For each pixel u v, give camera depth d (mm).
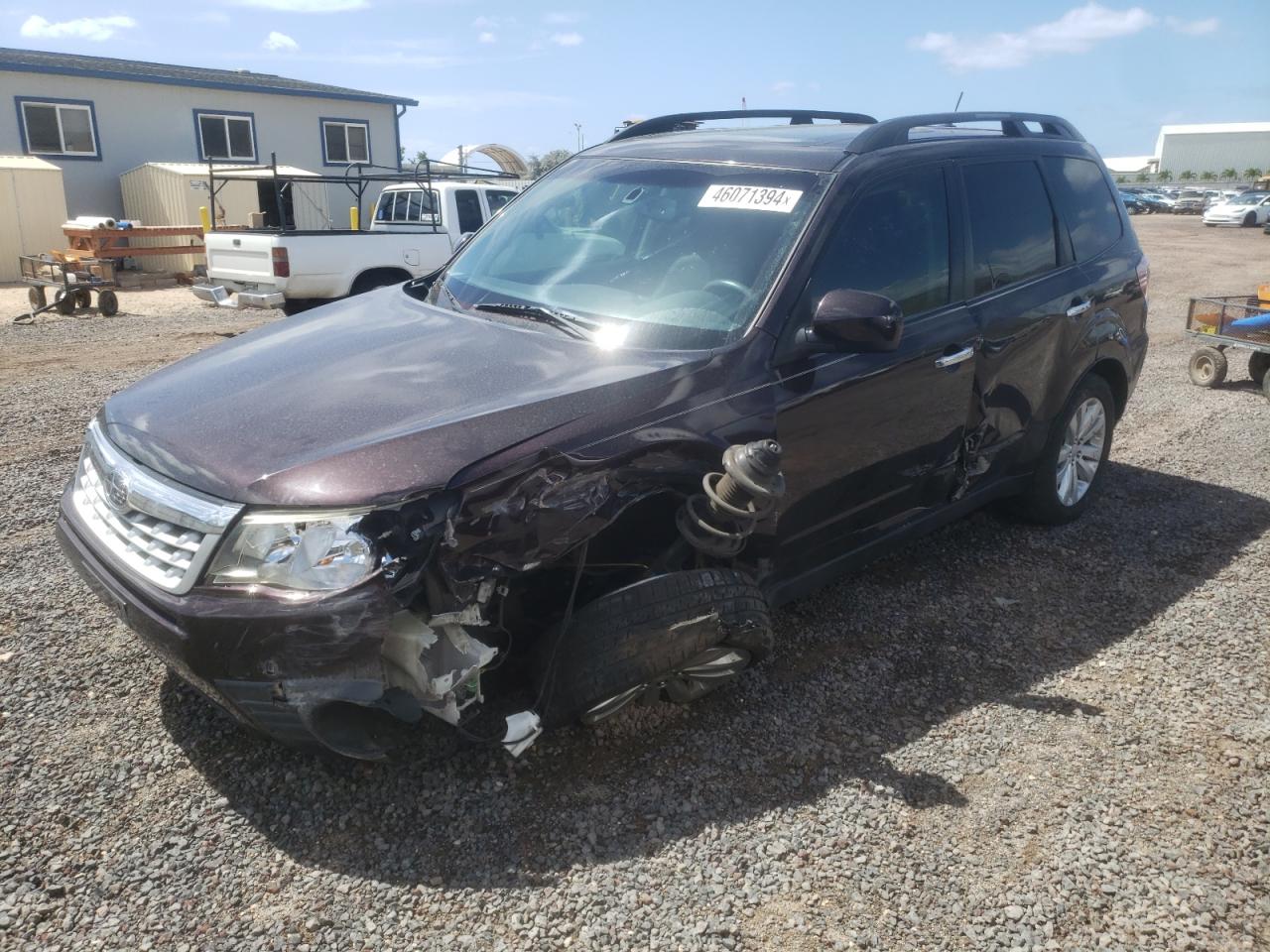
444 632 2600
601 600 2842
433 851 2645
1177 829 2871
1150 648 3934
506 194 13391
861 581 4461
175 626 2508
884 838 2787
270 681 2453
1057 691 3592
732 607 2945
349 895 2484
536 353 3201
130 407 3113
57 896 2436
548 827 2754
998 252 4324
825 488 3500
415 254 11992
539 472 2639
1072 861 2727
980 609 4223
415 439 2586
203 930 2361
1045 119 5102
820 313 3127
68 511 3109
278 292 11016
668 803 2881
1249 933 2498
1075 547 4938
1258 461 6551
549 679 2863
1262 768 3166
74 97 21344
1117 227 5375
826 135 4039
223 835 2670
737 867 2646
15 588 4023
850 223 3562
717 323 3297
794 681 3586
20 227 18609
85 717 3154
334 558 2408
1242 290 16844
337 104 25219
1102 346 4930
